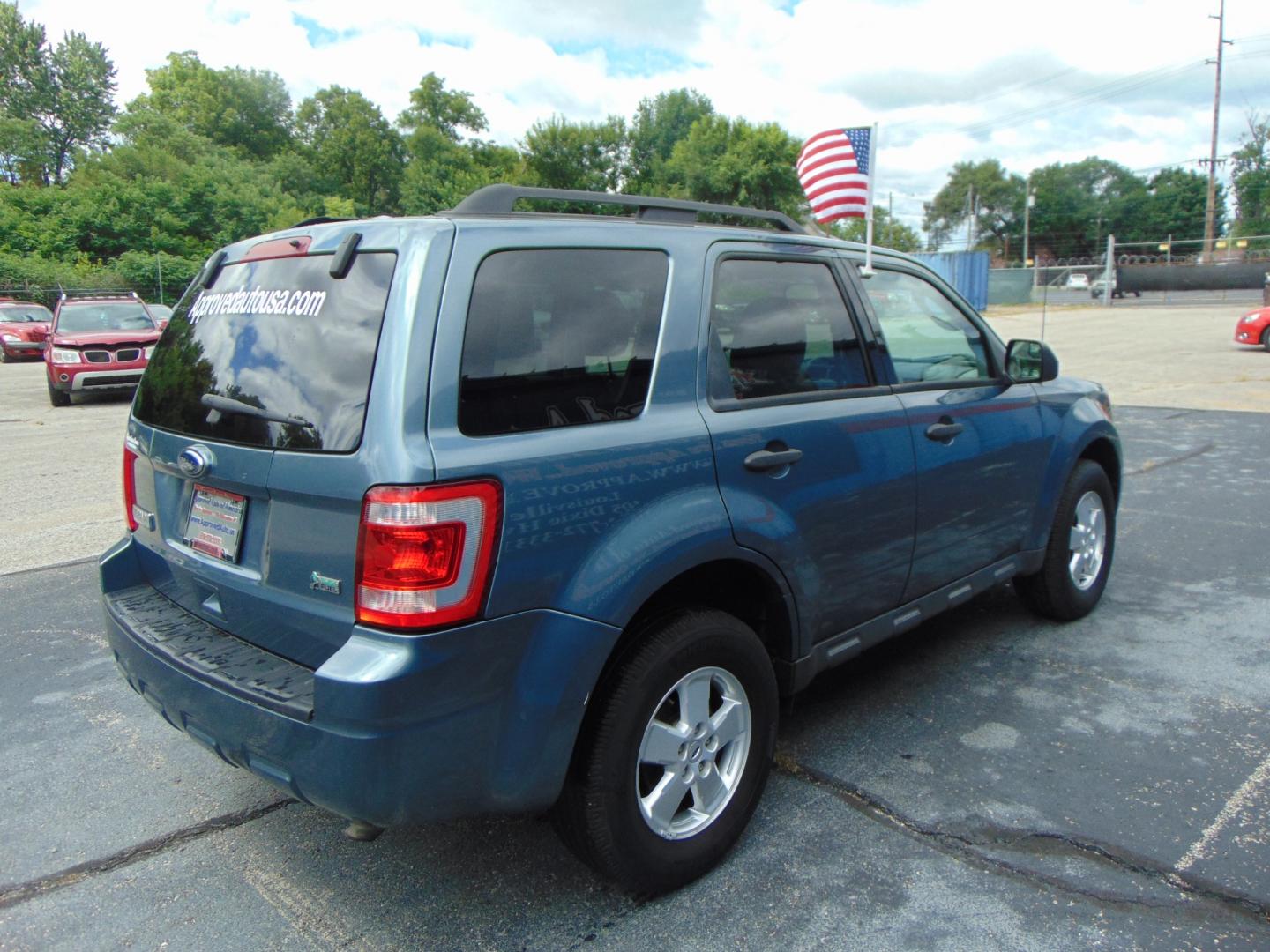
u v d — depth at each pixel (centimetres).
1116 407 1148
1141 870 262
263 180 5900
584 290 247
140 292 3975
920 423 336
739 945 237
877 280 345
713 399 269
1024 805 296
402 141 7812
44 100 6875
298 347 233
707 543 253
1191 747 331
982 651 421
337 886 268
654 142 7612
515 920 249
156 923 253
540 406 229
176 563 270
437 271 219
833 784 312
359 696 201
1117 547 578
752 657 270
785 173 5631
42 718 378
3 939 248
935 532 348
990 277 4069
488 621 212
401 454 205
